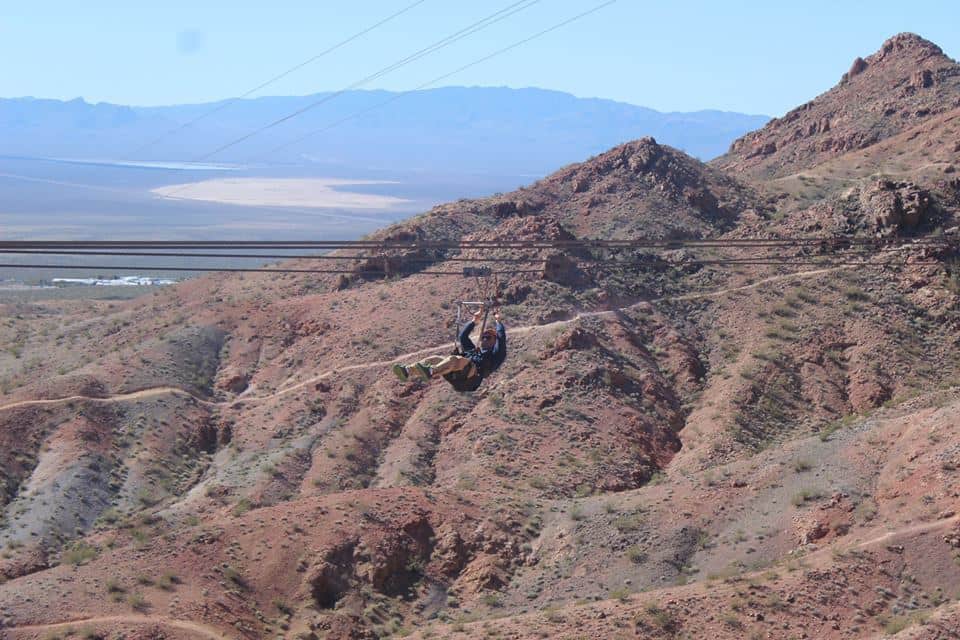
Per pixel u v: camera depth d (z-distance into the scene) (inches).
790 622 1975.9
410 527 2591.0
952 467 2261.3
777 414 3481.8
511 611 2330.2
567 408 3531.0
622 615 2043.6
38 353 4945.9
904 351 3710.6
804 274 4234.7
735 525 2421.3
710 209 5172.2
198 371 4197.8
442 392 3732.8
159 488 3528.5
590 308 4138.8
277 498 3331.7
